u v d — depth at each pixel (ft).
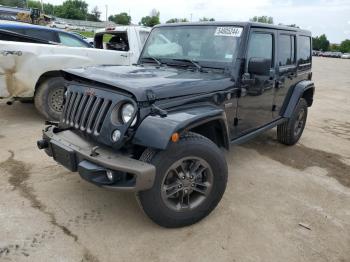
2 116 21.45
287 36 16.08
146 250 9.41
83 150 9.61
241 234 10.30
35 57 18.89
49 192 12.10
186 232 10.25
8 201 11.38
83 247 9.39
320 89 44.88
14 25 22.47
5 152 15.47
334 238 10.41
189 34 13.69
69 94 11.11
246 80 12.71
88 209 11.18
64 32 24.23
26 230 9.93
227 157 16.55
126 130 9.02
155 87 9.48
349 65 108.47
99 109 9.80
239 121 13.25
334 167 16.24
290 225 10.93
